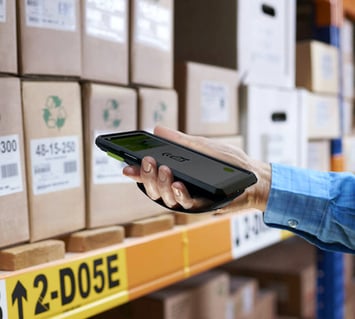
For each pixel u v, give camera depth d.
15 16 0.79
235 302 1.69
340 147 1.85
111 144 0.70
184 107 1.16
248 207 0.94
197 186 0.63
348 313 2.33
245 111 1.34
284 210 0.96
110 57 0.96
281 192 0.94
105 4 0.94
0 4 0.76
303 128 1.56
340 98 1.86
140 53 1.02
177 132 0.80
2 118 0.77
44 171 0.85
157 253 0.99
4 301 0.73
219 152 0.83
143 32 1.02
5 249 0.79
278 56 1.47
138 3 1.01
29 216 0.83
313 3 1.85
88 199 0.94
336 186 0.97
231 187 0.63
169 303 1.31
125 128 0.99
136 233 1.01
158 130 0.80
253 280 1.86
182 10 1.42
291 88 1.53
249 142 1.34
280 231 1.40
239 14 1.32
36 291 0.77
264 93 1.39
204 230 1.12
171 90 1.11
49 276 0.79
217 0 1.35
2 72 0.77
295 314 2.02
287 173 0.96
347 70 2.15
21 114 0.81
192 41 1.40
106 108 0.95
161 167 0.65
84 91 0.92
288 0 1.50
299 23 1.94
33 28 0.82
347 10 1.99
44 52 0.84
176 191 0.64
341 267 1.92
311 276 2.08
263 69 1.41
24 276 0.76
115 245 0.94
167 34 1.10
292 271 2.02
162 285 1.00
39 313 0.77
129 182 1.00
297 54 1.69
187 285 1.43
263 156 1.39
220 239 1.17
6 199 0.78
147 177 0.67
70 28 0.87
